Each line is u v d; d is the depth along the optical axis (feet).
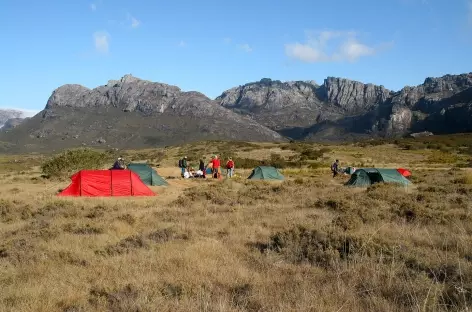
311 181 101.65
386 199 55.57
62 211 51.06
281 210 49.78
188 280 22.53
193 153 332.80
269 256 27.84
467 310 16.89
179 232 35.83
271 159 242.37
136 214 48.14
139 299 19.39
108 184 73.87
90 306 19.62
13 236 36.70
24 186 95.55
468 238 30.45
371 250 26.53
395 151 279.08
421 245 30.22
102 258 27.84
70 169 129.90
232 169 123.44
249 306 19.16
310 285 21.63
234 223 41.37
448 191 67.77
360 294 20.44
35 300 20.02
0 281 23.59
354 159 240.32
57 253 29.04
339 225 35.60
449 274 22.58
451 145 315.17
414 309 17.78
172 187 91.40
